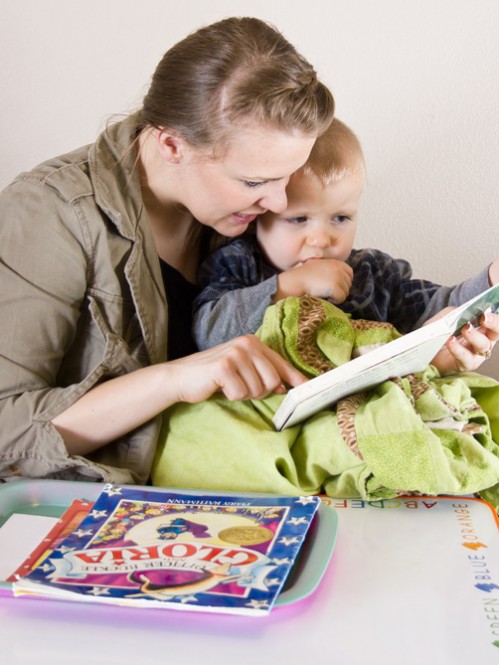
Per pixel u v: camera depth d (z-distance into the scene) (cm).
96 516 91
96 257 111
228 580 77
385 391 105
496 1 157
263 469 102
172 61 111
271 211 125
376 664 71
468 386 116
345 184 127
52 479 107
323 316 115
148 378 106
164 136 113
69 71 169
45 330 108
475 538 91
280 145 106
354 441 99
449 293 139
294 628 75
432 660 71
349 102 165
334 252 133
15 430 106
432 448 97
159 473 110
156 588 76
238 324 122
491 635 74
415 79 162
